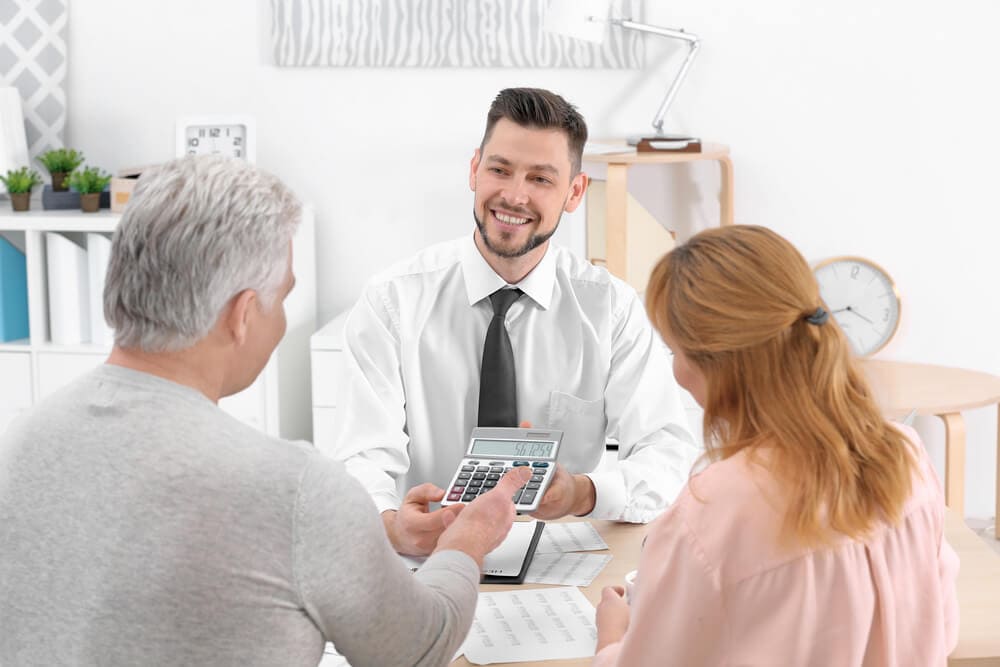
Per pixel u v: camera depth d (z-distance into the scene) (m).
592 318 2.11
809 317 1.24
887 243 3.67
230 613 1.05
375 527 1.12
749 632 1.21
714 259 1.26
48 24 3.55
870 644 1.25
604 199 3.54
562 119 1.90
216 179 1.13
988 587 1.67
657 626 1.25
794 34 3.55
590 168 3.64
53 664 1.06
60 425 1.11
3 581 1.09
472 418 2.07
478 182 1.96
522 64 3.56
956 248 3.68
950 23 3.55
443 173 3.64
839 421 1.23
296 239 3.41
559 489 1.80
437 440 2.08
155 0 3.57
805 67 3.57
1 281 3.36
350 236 3.68
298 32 3.55
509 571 1.73
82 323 3.38
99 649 1.04
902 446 1.27
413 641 1.15
